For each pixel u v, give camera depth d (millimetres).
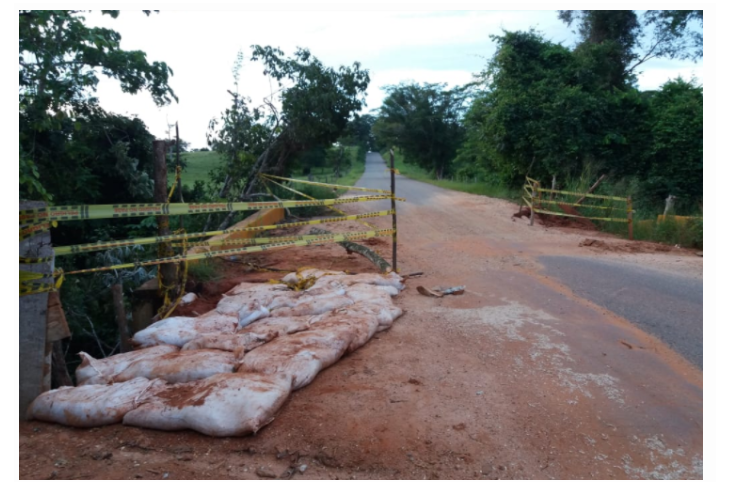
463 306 6508
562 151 19594
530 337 5406
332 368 4512
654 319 6082
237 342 4438
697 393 4270
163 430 3533
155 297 6504
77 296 8406
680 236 11695
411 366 4609
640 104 20156
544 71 20938
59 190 11633
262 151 15031
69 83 8133
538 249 10750
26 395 3785
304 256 9734
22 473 3148
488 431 3639
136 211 4809
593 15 24375
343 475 3221
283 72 15078
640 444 3580
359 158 75688
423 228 13742
